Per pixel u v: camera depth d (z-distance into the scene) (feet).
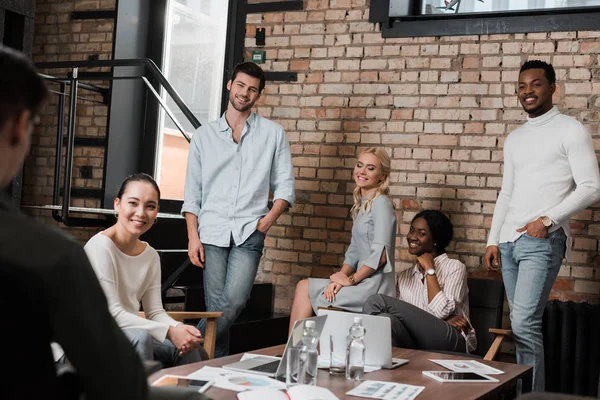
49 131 20.45
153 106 19.76
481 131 15.88
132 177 10.75
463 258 15.89
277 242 17.80
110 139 19.21
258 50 18.16
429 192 16.29
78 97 18.70
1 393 3.61
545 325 14.24
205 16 19.45
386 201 14.25
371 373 8.75
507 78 15.69
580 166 11.90
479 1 16.19
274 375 7.93
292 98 17.76
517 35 15.62
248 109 13.70
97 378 3.75
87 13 20.49
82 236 19.97
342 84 17.28
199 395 5.10
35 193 20.57
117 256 10.44
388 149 16.74
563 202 11.86
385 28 16.85
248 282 13.52
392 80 16.78
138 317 10.09
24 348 3.66
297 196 17.62
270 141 13.82
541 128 12.47
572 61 15.11
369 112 16.97
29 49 16.76
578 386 14.06
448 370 9.14
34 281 3.58
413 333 13.08
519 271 12.36
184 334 9.95
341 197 17.19
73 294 3.65
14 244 3.61
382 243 13.88
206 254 13.66
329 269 17.24
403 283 14.71
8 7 16.10
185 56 19.66
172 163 19.66
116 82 19.25
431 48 16.42
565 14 15.17
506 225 12.72
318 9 17.60
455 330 13.24
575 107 15.03
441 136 16.24
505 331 12.12
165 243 16.37
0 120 3.83
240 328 15.20
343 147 17.20
